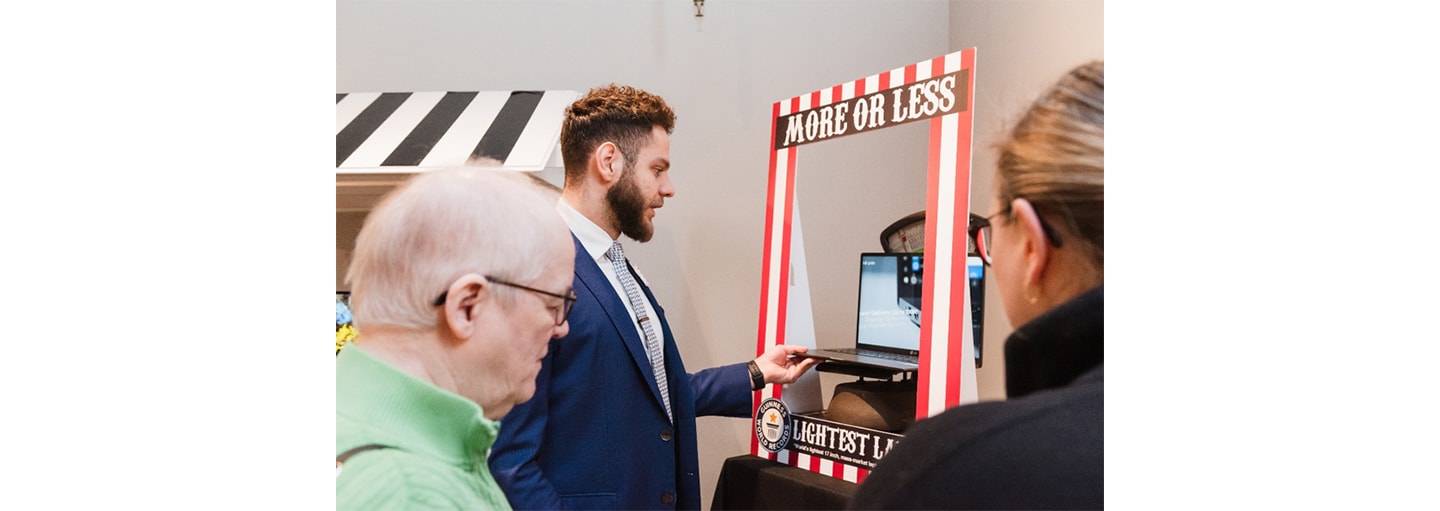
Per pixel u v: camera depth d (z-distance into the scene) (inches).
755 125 120.7
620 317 85.1
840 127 91.4
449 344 81.7
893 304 95.1
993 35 112.8
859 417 86.3
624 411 84.0
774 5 121.2
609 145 91.2
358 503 73.0
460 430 74.5
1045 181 65.9
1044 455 51.0
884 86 86.7
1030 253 65.3
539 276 83.0
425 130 101.1
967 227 78.2
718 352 119.8
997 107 110.4
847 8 123.0
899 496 48.9
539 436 81.0
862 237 120.4
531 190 85.6
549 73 118.0
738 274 120.3
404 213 82.5
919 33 125.3
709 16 120.0
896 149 121.2
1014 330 64.7
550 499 79.1
